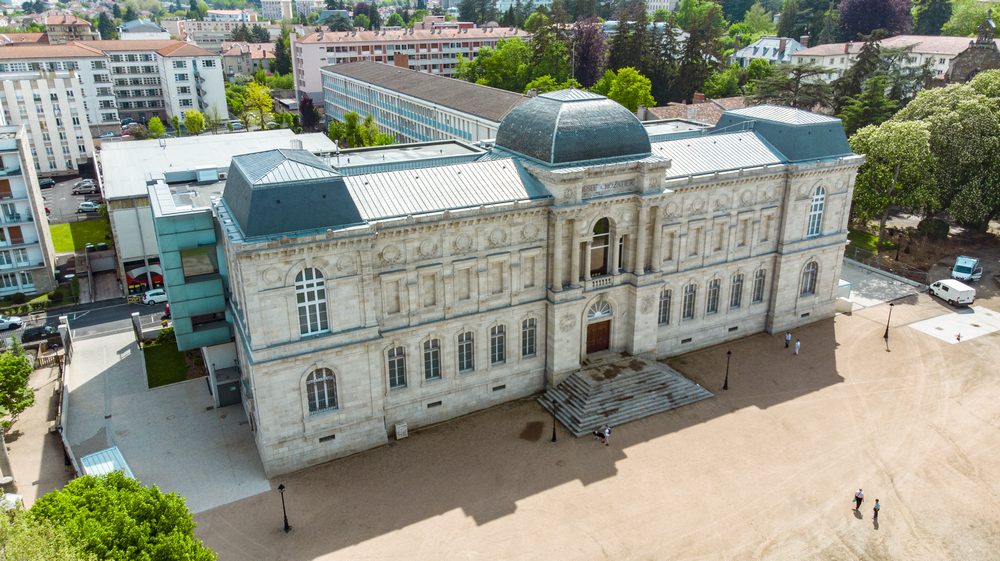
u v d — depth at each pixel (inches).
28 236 3922.2
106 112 7844.5
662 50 7721.5
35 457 2460.6
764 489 2257.6
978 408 2726.4
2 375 2438.5
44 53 7372.1
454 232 2381.9
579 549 1998.0
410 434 2551.7
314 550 1994.3
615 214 2664.9
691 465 2374.5
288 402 2247.8
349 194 2209.6
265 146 4921.3
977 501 2208.4
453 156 2915.8
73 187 6186.0
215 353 2783.0
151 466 2379.4
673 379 2819.9
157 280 3973.9
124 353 3243.1
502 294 2576.3
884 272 4109.3
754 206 3063.5
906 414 2684.5
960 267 3996.1
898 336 3334.2
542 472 2333.9
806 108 5590.6
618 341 2923.2
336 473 2332.7
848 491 2253.9
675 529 2079.2
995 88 4394.7
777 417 2659.9
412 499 2203.5
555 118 2576.3
